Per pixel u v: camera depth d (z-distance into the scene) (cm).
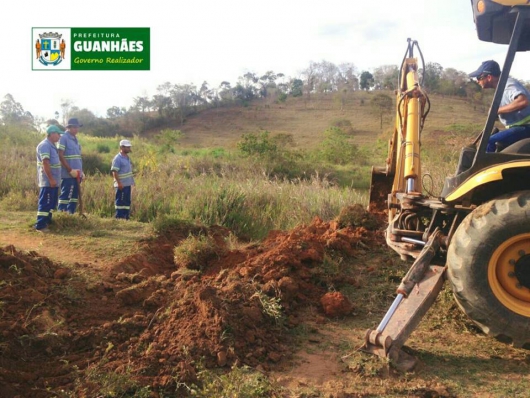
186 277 516
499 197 390
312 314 465
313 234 599
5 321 394
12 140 2244
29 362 366
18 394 322
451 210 459
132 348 384
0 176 1223
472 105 6756
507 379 361
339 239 577
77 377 343
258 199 1077
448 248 406
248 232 936
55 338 390
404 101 613
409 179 565
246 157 2480
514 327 371
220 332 387
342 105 7562
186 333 391
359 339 421
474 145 494
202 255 594
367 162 3153
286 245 537
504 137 464
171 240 710
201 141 5753
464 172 432
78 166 886
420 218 527
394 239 500
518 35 409
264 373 365
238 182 1266
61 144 863
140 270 588
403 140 610
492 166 399
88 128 6306
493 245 375
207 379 343
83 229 762
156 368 354
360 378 361
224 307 409
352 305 479
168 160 1983
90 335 401
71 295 462
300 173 2356
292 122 6762
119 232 749
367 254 583
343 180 2358
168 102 7475
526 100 446
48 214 748
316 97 8569
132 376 340
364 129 5903
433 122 5359
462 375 367
